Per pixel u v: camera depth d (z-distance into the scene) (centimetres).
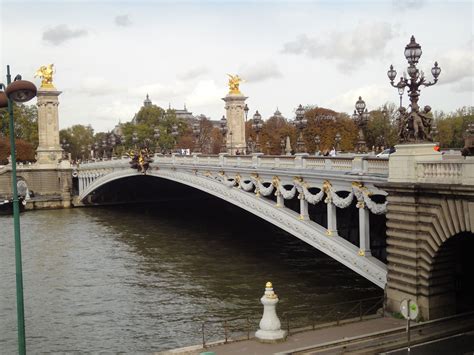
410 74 2891
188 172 6738
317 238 4159
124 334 3712
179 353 2642
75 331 3819
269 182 4897
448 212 2700
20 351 1966
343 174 3775
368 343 2605
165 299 4438
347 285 4538
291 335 2808
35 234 7900
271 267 5319
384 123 10981
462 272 3036
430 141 2909
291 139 12044
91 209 11169
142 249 6512
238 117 11575
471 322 2858
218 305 4212
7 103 1928
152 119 18975
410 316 2380
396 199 2952
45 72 13062
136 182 11531
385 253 3938
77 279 5194
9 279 5309
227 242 6750
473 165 2548
